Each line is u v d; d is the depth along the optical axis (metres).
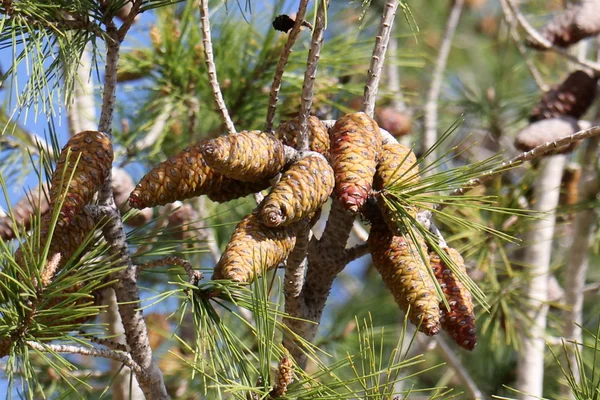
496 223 2.23
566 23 2.21
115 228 1.70
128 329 1.71
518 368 2.31
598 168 2.30
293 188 1.64
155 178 1.66
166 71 2.22
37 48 1.70
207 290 1.64
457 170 1.68
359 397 1.67
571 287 2.31
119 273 1.70
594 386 1.68
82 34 1.72
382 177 1.68
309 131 1.71
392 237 1.70
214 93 1.77
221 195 1.69
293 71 2.23
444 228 2.29
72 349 1.67
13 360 1.62
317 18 1.68
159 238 1.85
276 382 1.65
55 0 1.71
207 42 1.77
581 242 2.30
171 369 2.30
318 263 1.77
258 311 1.62
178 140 2.31
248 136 1.65
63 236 1.67
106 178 1.69
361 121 1.69
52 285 1.63
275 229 1.65
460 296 1.71
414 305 1.68
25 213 1.89
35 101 1.70
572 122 2.12
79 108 2.19
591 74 2.29
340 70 2.26
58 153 1.72
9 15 1.71
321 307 1.78
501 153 1.70
